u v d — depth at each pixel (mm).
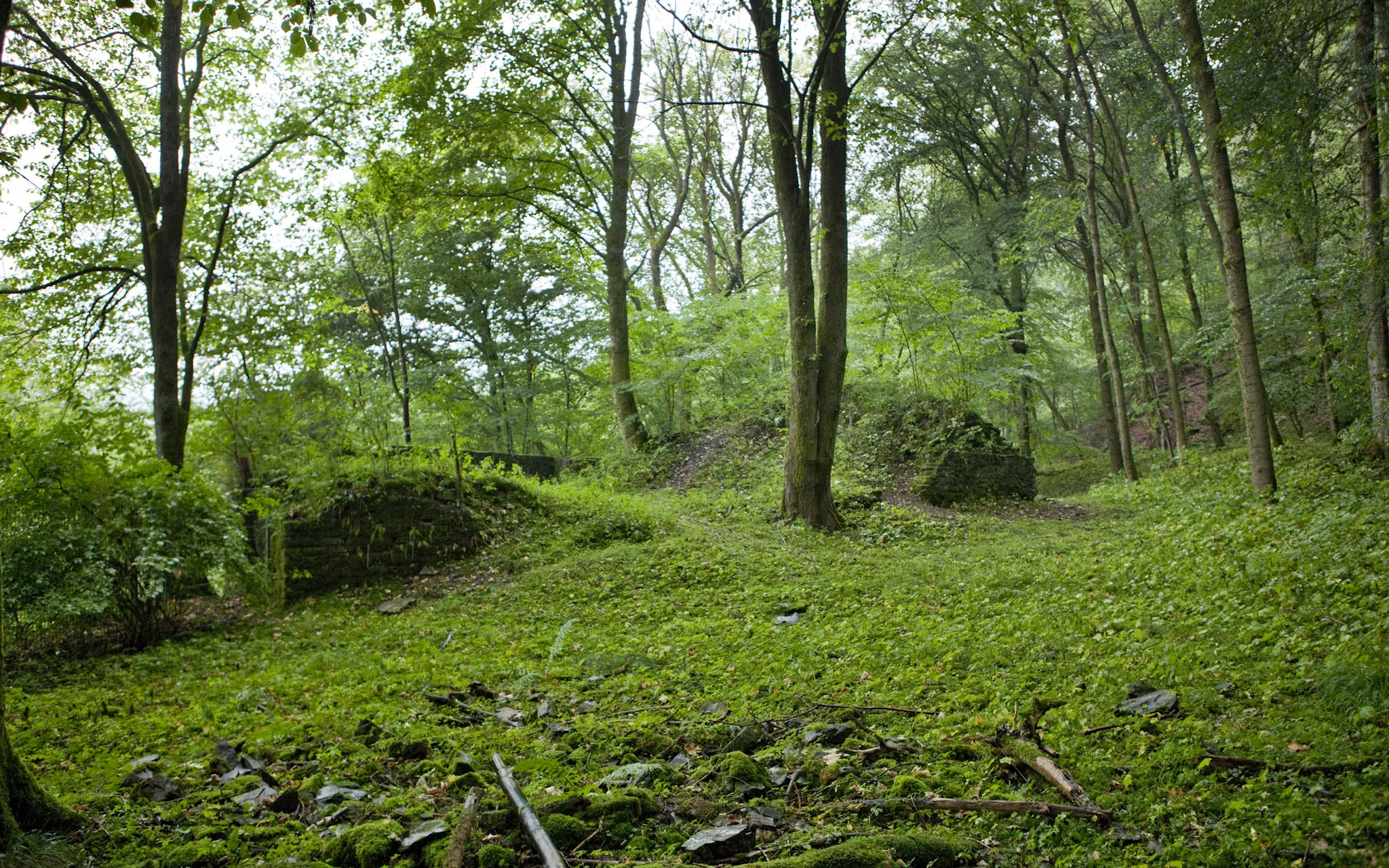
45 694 8148
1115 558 9875
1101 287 21422
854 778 4293
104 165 14859
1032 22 12305
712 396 25844
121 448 11016
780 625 8945
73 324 15047
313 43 6125
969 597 8977
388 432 15945
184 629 11094
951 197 31703
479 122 19375
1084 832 3537
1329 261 16062
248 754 5371
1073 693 5324
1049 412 45719
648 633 9188
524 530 14414
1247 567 7520
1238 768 3867
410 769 4840
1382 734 3945
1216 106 11945
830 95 13320
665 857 3549
